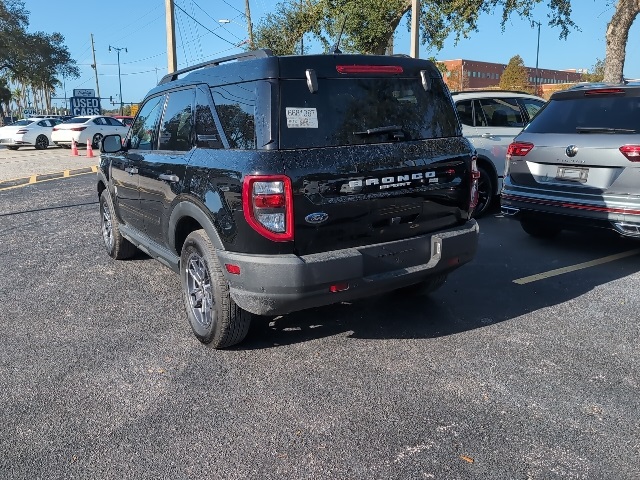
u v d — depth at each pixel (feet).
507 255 21.25
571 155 19.45
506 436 9.93
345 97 12.44
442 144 13.71
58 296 17.58
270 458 9.44
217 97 13.07
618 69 48.80
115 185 19.36
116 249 20.94
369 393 11.48
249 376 12.30
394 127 13.00
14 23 181.37
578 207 19.40
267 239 11.30
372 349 13.55
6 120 214.69
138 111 18.19
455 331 14.49
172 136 15.20
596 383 11.71
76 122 84.53
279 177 11.13
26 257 22.25
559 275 18.76
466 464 9.20
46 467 9.25
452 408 10.86
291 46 72.28
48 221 29.40
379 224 12.54
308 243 11.64
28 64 189.47
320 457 9.44
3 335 14.57
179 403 11.21
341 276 11.77
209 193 12.39
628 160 18.06
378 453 9.52
